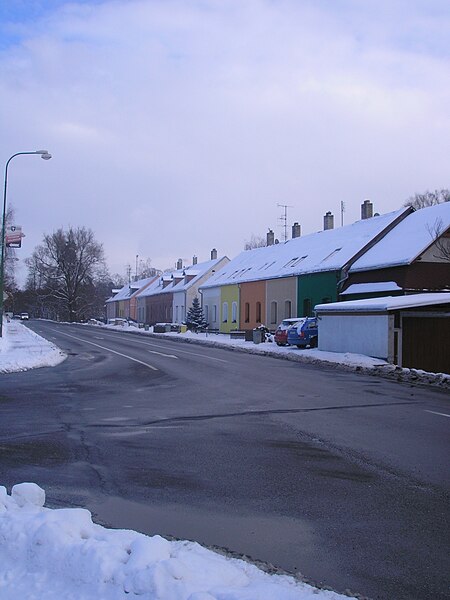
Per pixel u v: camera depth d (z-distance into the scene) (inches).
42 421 430.3
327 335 1072.2
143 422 428.8
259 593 151.7
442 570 184.5
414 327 901.2
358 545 204.7
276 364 921.5
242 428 407.8
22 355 977.5
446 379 709.9
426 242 1230.9
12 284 3592.5
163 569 154.9
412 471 297.9
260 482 279.9
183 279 2876.5
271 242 2534.5
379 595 168.2
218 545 205.5
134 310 3759.8
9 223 2370.8
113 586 153.2
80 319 3703.3
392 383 693.9
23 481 278.4
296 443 361.7
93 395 567.5
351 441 367.6
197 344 1520.7
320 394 583.8
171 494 262.1
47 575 160.9
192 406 502.6
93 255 3695.9
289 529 220.2
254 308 1860.2
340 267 1402.6
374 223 1584.6
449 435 386.0
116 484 276.2
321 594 158.7
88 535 181.6
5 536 177.5
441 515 233.9
